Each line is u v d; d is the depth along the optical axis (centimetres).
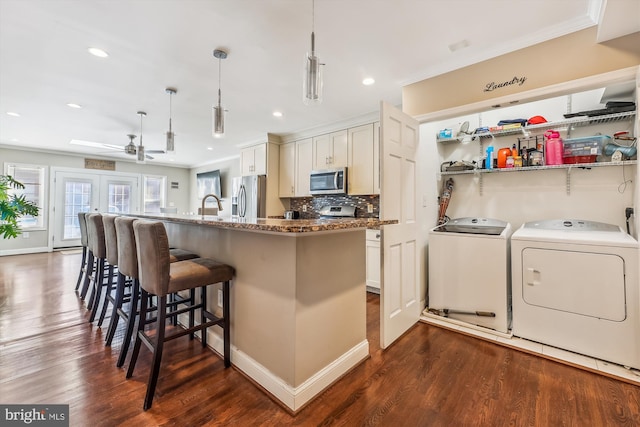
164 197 790
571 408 154
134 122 410
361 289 204
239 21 188
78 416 146
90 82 279
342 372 183
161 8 176
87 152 636
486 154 295
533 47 205
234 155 669
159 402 157
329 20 187
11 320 264
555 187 267
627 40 177
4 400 157
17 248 589
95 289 290
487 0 169
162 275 159
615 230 227
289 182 480
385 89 293
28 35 204
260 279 175
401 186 238
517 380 178
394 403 158
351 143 395
